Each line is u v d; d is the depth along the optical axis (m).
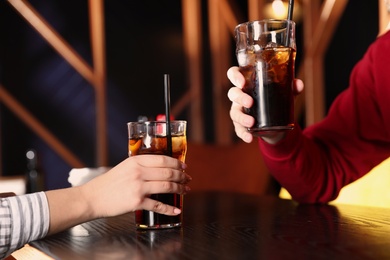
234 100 0.79
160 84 3.97
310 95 3.64
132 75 3.83
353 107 1.12
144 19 3.89
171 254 0.60
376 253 0.57
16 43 3.31
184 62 4.10
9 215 0.68
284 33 0.75
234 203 1.07
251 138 0.85
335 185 1.05
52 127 3.46
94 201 0.72
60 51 3.47
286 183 1.02
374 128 1.10
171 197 0.75
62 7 3.47
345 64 3.57
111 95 3.72
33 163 1.49
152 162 0.73
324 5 3.50
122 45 3.79
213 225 0.78
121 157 3.76
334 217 0.83
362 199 1.39
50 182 3.46
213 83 4.25
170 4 4.04
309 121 3.66
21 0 3.30
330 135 1.11
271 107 0.76
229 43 4.29
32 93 3.38
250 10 4.22
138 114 3.84
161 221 0.75
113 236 0.72
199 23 4.16
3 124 3.28
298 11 3.79
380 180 1.36
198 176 1.55
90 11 3.59
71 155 3.53
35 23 3.37
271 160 1.00
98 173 1.16
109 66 3.72
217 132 4.23
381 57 1.10
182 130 0.78
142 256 0.60
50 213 0.69
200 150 1.57
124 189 0.72
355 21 3.42
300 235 0.68
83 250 0.64
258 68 0.75
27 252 0.72
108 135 3.71
